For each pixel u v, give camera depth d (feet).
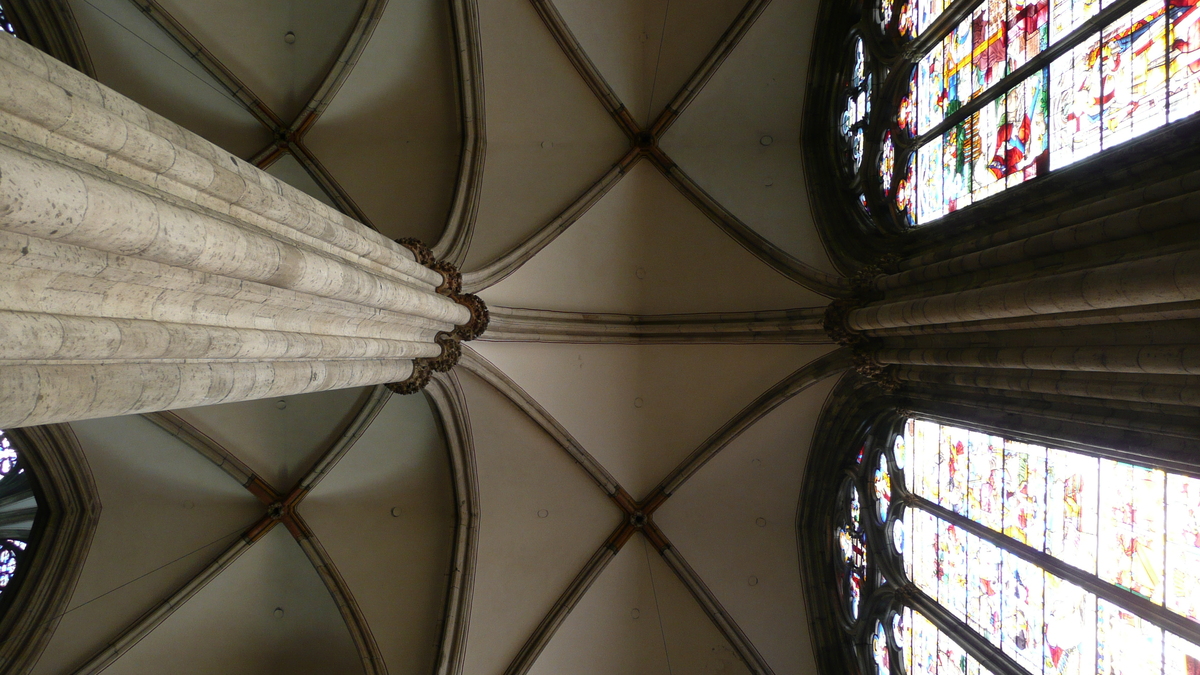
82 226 10.88
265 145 39.09
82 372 12.44
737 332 38.70
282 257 16.87
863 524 37.37
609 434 41.01
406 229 39.88
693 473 40.93
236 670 39.24
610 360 40.50
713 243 40.09
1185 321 16.84
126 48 35.60
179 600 37.27
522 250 38.75
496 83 38.50
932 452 32.55
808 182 39.09
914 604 32.55
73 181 10.61
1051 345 21.06
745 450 40.57
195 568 37.99
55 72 11.50
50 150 11.25
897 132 33.81
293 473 39.73
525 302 38.86
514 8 37.09
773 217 39.17
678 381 40.65
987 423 26.43
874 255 34.14
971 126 28.02
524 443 40.09
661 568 40.88
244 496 38.99
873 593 36.14
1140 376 18.86
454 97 38.75
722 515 41.50
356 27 36.78
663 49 39.01
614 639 40.09
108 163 12.53
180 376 14.80
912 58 32.32
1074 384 20.88
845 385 37.58
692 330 39.58
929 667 31.14
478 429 39.32
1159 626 19.61
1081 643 22.82
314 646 40.09
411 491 40.42
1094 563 22.45
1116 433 20.40
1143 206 17.72
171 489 38.37
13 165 9.55
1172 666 19.17
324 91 37.99
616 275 40.70
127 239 11.91
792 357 38.40
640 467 41.45
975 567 28.78
